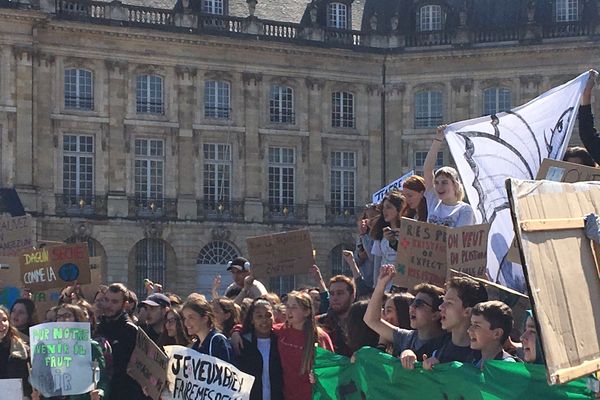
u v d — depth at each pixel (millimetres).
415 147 73500
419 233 14281
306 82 72312
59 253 21547
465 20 72688
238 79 70562
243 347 14828
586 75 15117
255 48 70625
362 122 73812
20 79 63969
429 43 73188
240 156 70500
